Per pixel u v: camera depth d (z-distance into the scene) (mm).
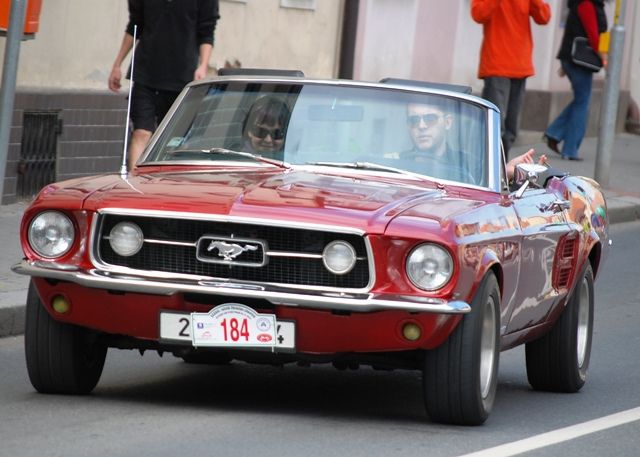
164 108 27266
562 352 18656
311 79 17719
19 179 30250
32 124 30500
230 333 14766
